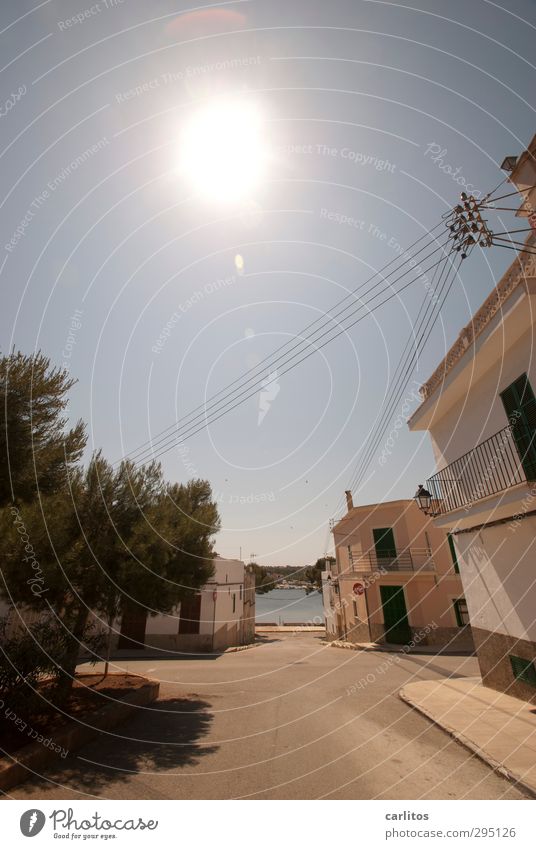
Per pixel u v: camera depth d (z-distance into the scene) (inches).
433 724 265.4
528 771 182.4
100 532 285.4
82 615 269.4
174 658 622.2
